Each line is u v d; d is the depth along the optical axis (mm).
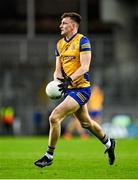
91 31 100938
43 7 102875
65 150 38562
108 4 101438
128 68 76188
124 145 43281
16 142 47594
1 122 70562
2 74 74500
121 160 29422
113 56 95000
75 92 23906
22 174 23125
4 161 28578
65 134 66312
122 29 100750
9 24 102250
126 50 98125
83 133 60469
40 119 71375
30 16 95250
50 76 74375
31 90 73562
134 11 101312
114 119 69000
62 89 23828
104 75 76125
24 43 93000
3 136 69625
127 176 22625
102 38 98562
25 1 103375
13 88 73750
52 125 23672
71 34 24312
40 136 68812
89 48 24047
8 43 93188
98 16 101875
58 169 25062
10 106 72750
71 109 23766
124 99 75062
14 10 103312
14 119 71375
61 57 24531
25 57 92500
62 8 103125
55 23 102875
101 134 25344
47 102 72125
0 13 103125
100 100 59219
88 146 43031
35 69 75000
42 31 102438
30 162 28000
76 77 23719
